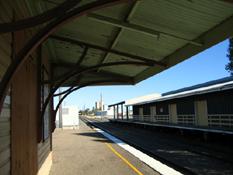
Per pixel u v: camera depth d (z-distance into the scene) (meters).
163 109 48.56
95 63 11.99
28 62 6.88
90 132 37.06
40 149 9.30
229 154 19.91
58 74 13.00
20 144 5.85
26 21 3.41
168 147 24.50
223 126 28.80
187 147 24.44
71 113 46.09
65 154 17.25
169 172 11.56
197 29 6.51
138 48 8.58
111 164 13.73
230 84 25.61
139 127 56.31
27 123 6.71
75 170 12.41
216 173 13.84
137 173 11.71
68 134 33.75
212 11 5.54
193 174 13.59
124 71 12.20
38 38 3.80
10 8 5.09
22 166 6.03
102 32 7.77
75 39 8.88
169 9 5.80
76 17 3.73
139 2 5.63
